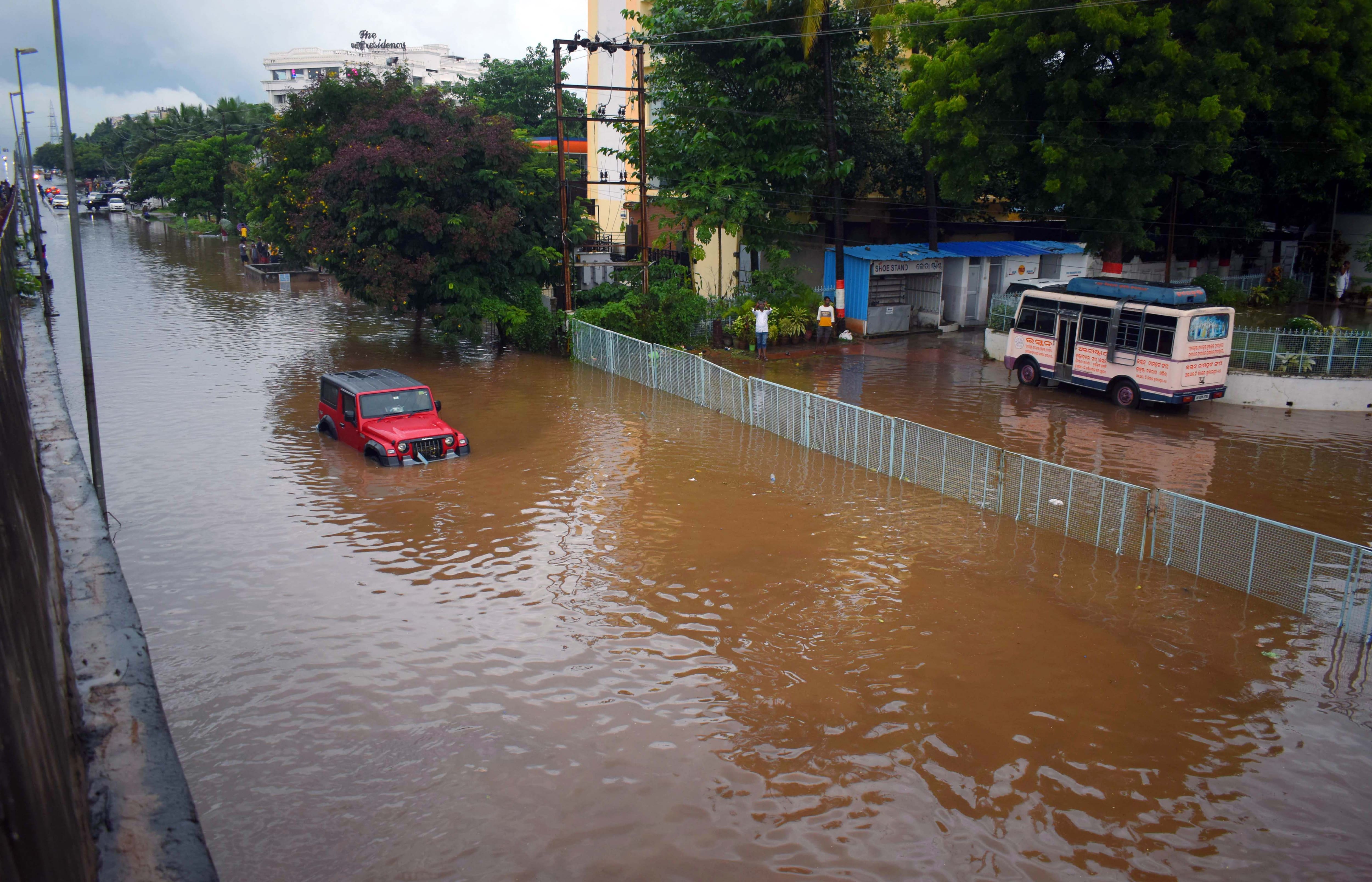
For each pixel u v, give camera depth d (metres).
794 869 7.09
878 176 33.62
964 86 25.03
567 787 8.05
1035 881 7.00
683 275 30.83
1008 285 34.47
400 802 7.83
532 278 29.91
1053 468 16.00
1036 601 11.69
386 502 15.32
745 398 20.66
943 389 23.64
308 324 33.97
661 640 10.69
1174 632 10.88
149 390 23.17
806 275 33.81
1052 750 8.59
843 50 29.41
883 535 13.91
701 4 29.16
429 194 26.56
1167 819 7.68
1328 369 21.69
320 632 10.88
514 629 10.95
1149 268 36.59
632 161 30.84
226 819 7.59
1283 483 16.09
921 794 7.98
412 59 133.75
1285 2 23.44
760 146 30.09
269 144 37.03
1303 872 7.08
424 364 27.27
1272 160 30.61
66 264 50.94
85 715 3.89
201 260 55.44
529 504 15.22
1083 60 24.00
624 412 21.69
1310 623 11.09
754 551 13.27
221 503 15.25
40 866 2.00
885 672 9.96
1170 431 19.58
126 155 112.38
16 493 3.44
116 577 5.40
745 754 8.53
